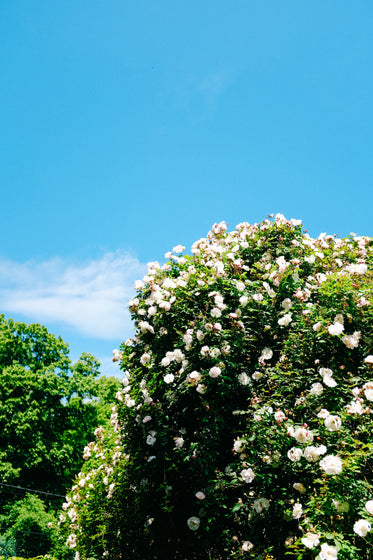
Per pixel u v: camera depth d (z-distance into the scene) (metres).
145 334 5.36
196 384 4.25
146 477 4.86
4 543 14.77
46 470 16.86
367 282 4.71
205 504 3.94
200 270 5.32
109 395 19.97
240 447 3.87
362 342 4.16
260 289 4.91
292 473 3.57
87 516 6.86
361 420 3.28
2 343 17.39
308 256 5.59
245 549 3.58
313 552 2.86
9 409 15.86
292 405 3.97
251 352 4.73
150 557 4.73
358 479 3.11
